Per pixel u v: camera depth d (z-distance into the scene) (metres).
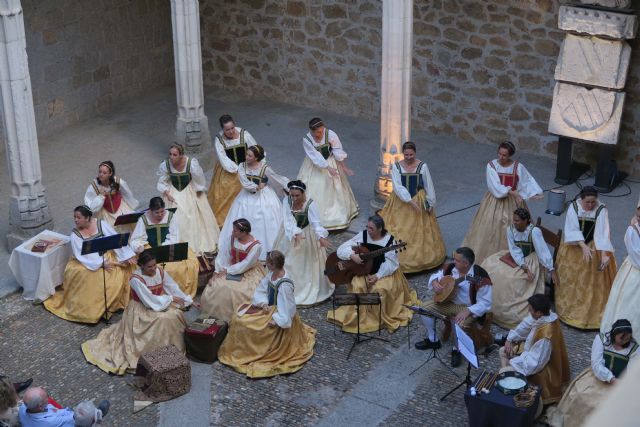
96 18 13.32
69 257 8.52
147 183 11.48
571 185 11.08
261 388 6.99
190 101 11.35
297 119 13.50
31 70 12.44
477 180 11.34
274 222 8.80
